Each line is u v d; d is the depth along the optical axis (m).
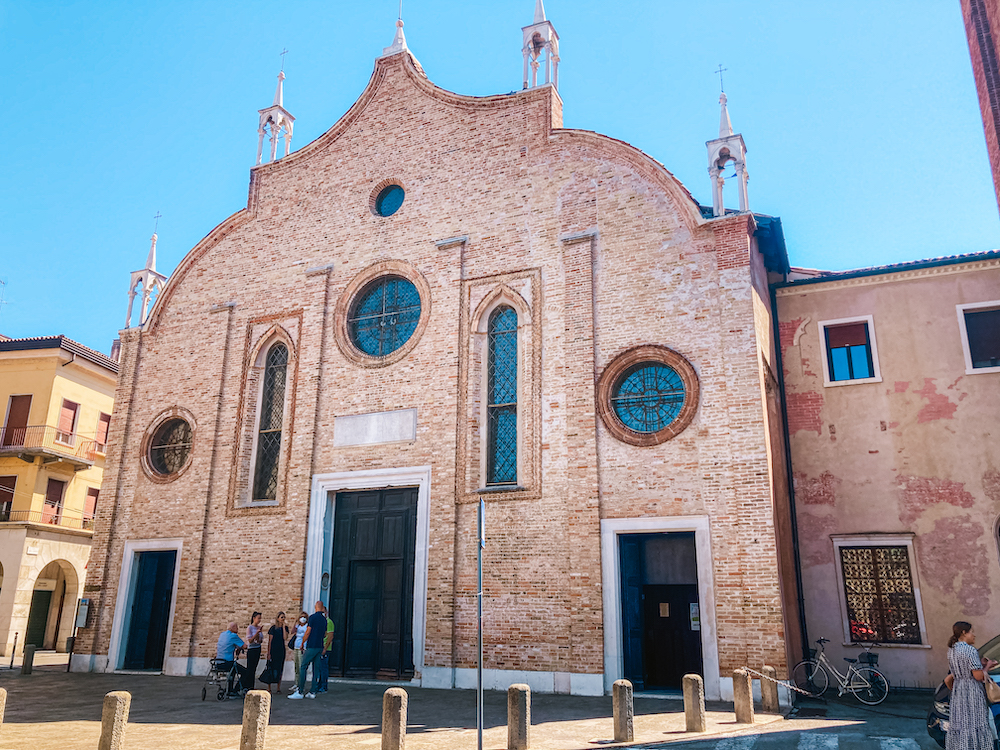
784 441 18.83
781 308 19.97
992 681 8.44
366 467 19.05
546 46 20.31
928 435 17.98
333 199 21.89
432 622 17.20
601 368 17.22
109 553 21.69
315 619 15.87
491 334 19.02
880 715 13.16
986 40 15.67
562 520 16.61
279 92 24.12
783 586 15.34
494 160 19.89
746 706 12.32
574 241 18.20
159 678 19.08
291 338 21.30
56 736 11.09
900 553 17.66
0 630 29.17
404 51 22.20
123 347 23.52
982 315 18.48
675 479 15.92
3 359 33.50
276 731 11.57
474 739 10.85
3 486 32.19
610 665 15.45
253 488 20.66
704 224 17.05
